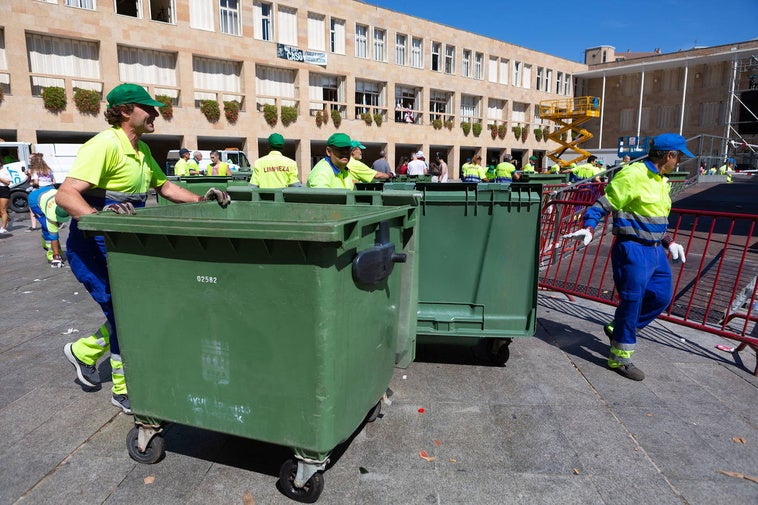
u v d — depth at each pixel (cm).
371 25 3441
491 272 394
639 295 385
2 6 2103
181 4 2600
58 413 337
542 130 4841
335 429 239
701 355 445
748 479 272
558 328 513
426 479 270
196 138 2689
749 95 3825
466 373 404
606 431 318
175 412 257
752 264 721
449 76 3988
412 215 322
